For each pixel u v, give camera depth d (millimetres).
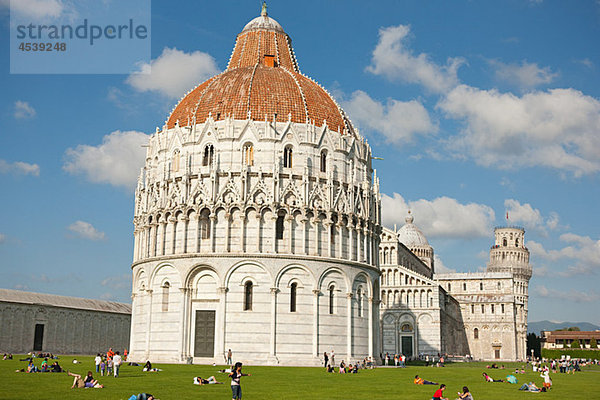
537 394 53312
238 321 86938
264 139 92875
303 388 52500
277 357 86562
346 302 93438
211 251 88938
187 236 91000
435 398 42125
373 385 57312
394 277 165000
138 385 52562
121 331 165750
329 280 91875
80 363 87750
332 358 86562
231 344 86438
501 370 102000
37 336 137000
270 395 46250
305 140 94562
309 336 88688
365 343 96188
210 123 94250
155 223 95000
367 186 101312
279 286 88438
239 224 89625
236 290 87688
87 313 152750
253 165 92375
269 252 88812
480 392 54688
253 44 115312
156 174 99500
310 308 89500
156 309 91750
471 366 124500
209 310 88500
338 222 94562
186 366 80688
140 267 96688
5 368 72375
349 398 44969
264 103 97312
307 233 91625
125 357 100375
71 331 146875
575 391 57312
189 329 88438
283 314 88000
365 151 105312
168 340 89438
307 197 92250
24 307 133500
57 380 55656
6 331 128500
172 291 90375
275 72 104875
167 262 91250
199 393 46781
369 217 100812
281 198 91062
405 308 162250
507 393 54000
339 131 99375
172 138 97062
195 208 90812
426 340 159500
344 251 94875
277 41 116812
